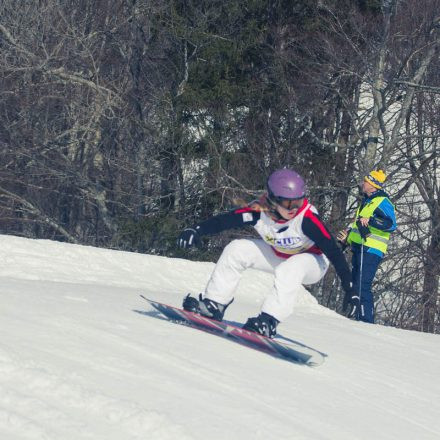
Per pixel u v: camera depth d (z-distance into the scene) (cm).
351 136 5422
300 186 1266
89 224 6488
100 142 5822
